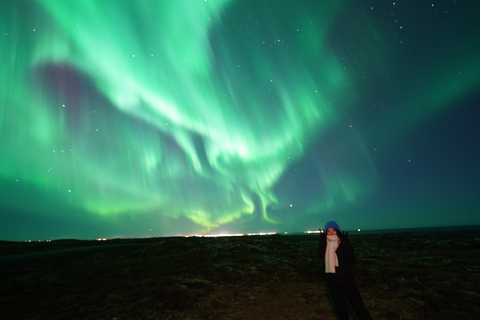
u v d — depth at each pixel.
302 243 16.03
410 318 5.16
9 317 6.12
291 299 6.68
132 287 7.96
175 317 5.75
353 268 8.92
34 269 10.66
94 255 13.52
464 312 5.38
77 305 6.81
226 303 6.54
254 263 10.68
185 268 10.22
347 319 4.79
